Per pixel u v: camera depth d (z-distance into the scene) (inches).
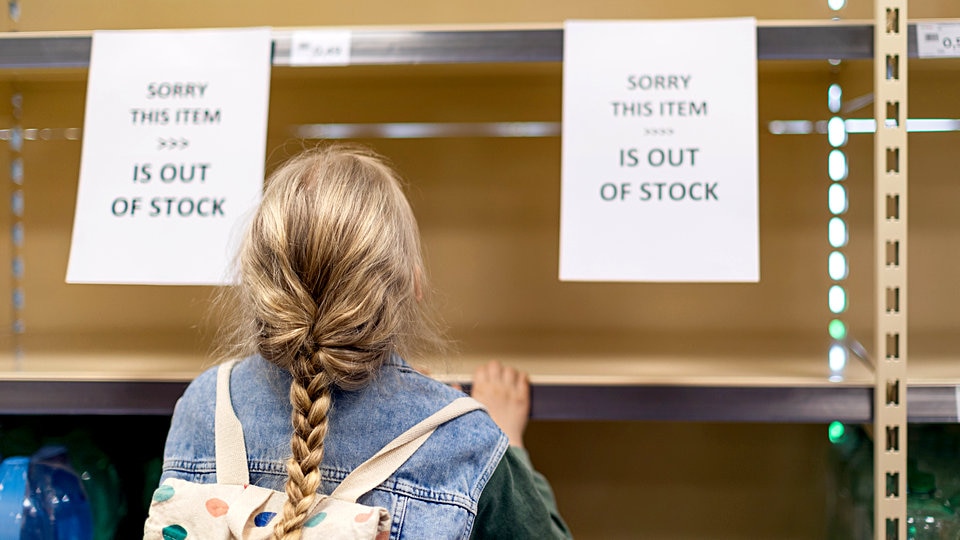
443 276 64.3
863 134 52.0
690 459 64.5
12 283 65.3
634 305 63.1
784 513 63.9
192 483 32.3
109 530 52.9
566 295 63.6
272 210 34.0
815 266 61.8
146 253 43.6
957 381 42.4
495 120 63.5
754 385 43.6
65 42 45.6
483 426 34.4
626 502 65.1
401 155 64.6
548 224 63.6
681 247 42.2
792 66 57.2
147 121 44.5
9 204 64.9
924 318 59.7
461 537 32.2
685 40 43.1
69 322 65.0
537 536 36.5
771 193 62.0
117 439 56.4
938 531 48.0
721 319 62.6
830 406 43.2
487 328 64.1
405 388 34.4
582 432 65.1
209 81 44.5
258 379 35.6
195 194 43.8
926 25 42.0
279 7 62.0
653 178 42.7
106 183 44.4
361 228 32.9
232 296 49.3
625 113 43.1
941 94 54.7
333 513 30.2
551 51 43.9
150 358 53.1
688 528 64.7
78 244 44.0
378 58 44.0
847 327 58.2
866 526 53.0
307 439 30.9
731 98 42.7
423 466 32.7
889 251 42.4
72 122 64.5
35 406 45.5
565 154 43.1
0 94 61.1
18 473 47.6
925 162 59.3
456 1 61.7
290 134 65.1
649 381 44.1
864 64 51.6
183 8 62.0
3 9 57.8
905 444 42.0
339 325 31.7
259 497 31.4
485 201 64.1
